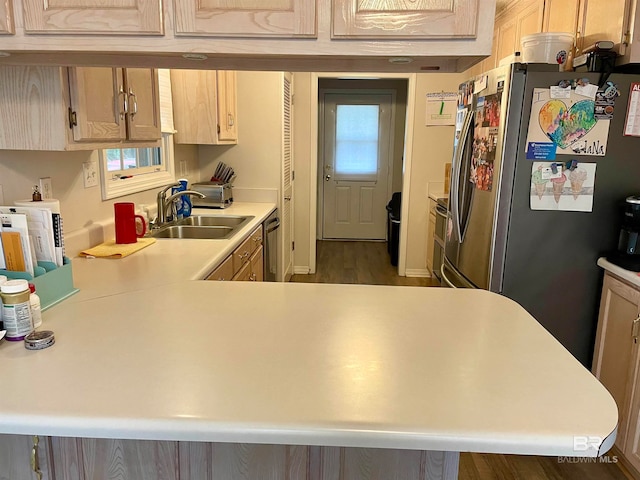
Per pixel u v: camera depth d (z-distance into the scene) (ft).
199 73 10.41
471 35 3.69
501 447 2.47
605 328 7.01
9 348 3.44
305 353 3.41
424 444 2.49
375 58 4.03
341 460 3.73
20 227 4.25
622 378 6.58
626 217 6.72
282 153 12.82
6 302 3.50
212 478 3.81
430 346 3.57
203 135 10.67
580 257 7.26
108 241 7.48
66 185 6.55
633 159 6.95
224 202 11.44
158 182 9.75
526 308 7.42
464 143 8.44
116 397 2.79
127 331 3.80
